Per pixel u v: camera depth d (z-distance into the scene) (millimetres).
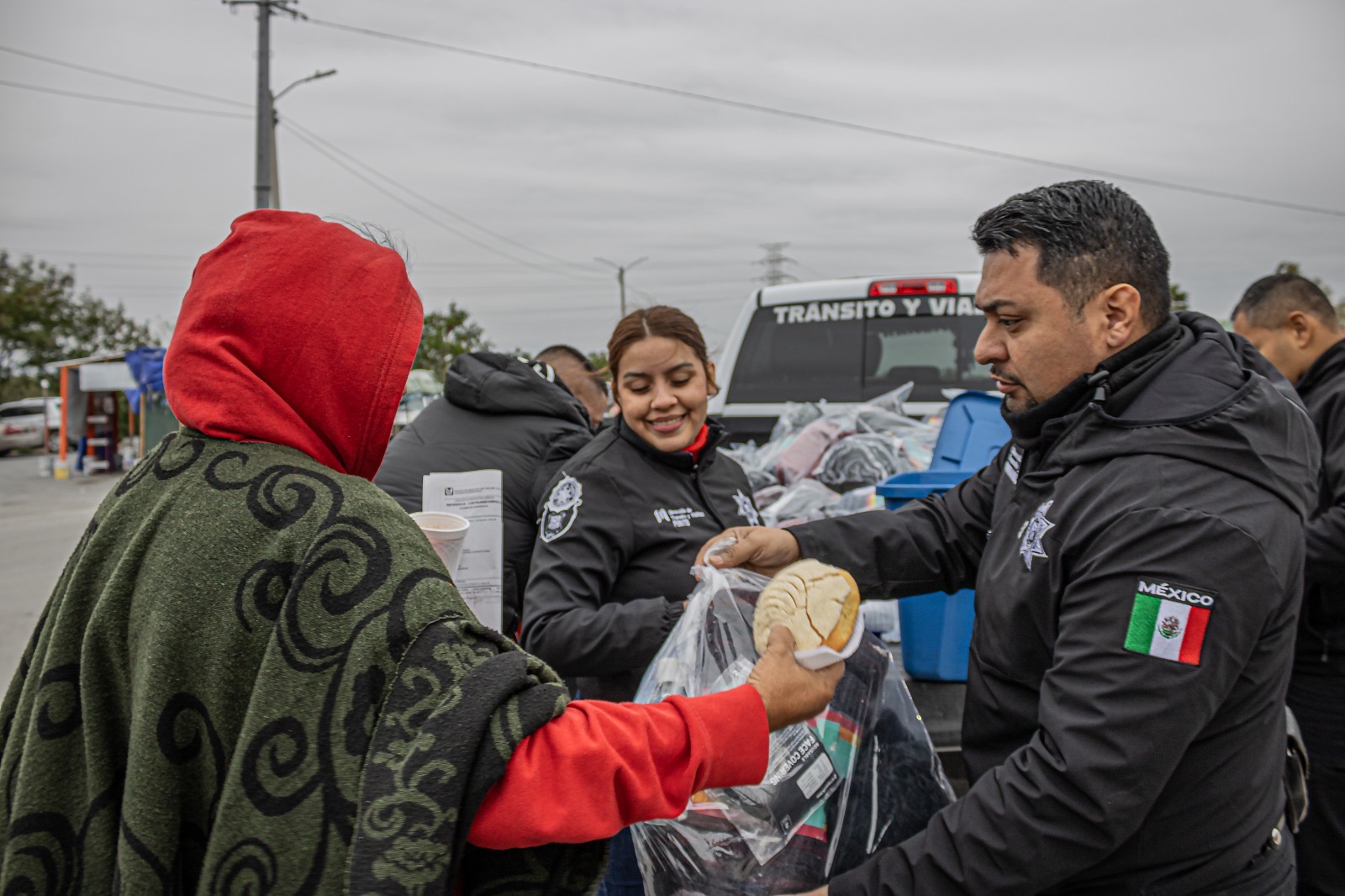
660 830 1493
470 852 1094
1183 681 1254
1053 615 1440
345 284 1160
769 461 3723
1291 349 3178
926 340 4656
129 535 1123
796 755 1497
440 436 2803
